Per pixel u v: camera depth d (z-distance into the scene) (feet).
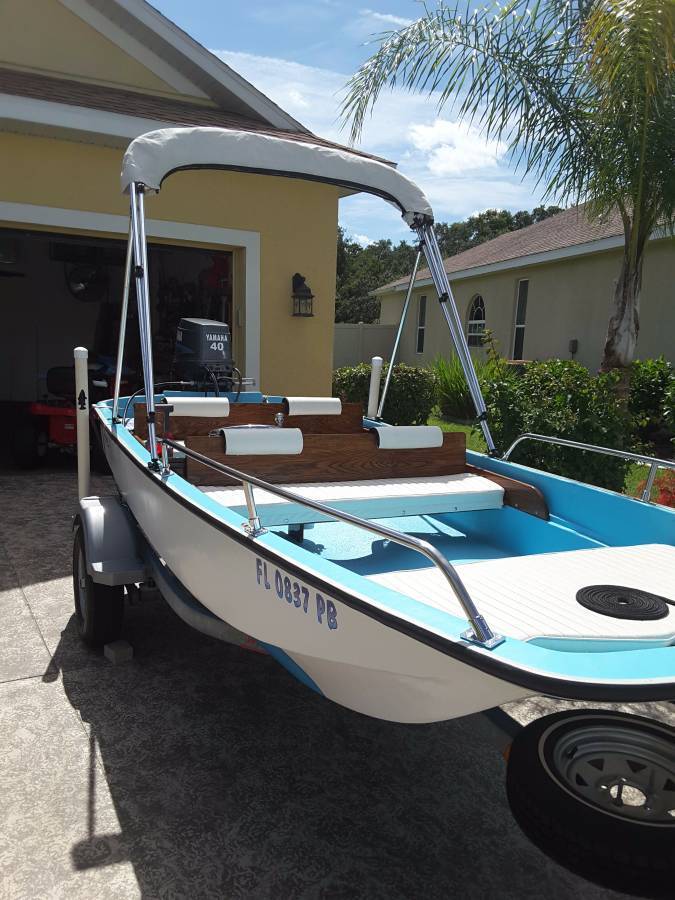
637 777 6.88
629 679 5.11
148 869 7.23
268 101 27.73
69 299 41.93
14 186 22.54
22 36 24.54
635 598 6.85
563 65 21.59
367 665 6.35
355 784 8.82
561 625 6.24
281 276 27.20
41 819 7.88
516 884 7.35
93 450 25.39
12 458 28.35
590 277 43.57
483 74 21.85
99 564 11.07
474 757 9.53
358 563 10.57
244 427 12.17
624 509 9.73
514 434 21.29
